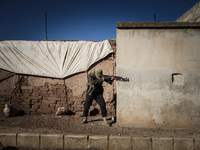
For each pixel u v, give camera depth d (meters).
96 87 4.34
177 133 3.89
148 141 3.46
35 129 3.91
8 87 5.43
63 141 3.48
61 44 5.80
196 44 4.29
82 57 5.57
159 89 4.32
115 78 4.30
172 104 4.29
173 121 4.27
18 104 5.44
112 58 5.51
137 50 4.39
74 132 3.76
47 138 3.50
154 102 4.32
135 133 3.81
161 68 4.34
